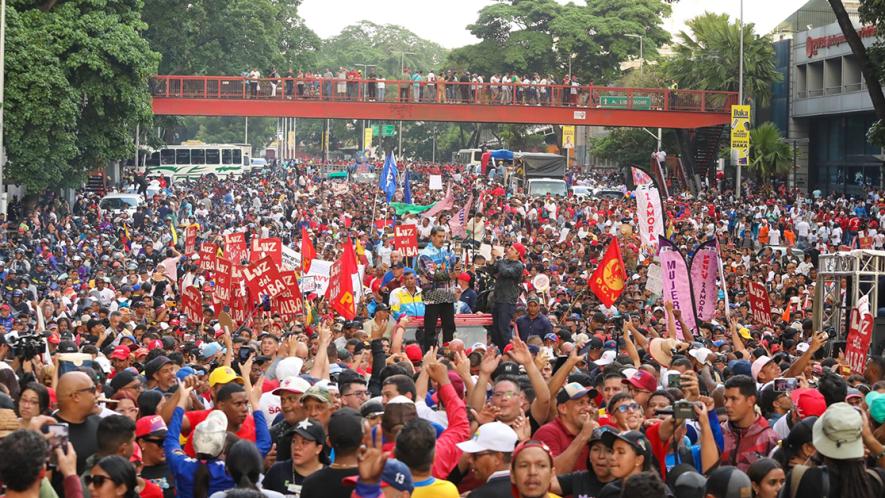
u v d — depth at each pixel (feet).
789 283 93.50
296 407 31.27
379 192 192.44
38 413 29.55
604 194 202.59
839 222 150.20
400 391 30.83
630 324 47.16
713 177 215.92
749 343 62.39
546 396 31.76
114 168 221.87
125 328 62.34
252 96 197.47
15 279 94.38
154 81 193.98
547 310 73.15
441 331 55.42
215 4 245.65
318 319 69.77
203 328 68.18
